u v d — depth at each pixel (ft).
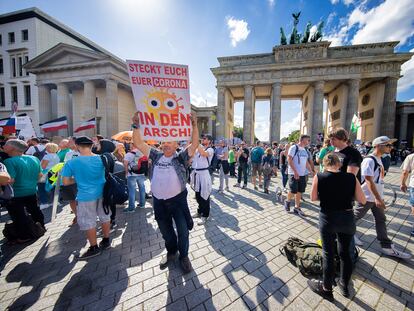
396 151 62.49
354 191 6.84
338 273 8.52
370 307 6.84
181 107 9.08
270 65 79.92
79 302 7.12
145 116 8.55
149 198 20.65
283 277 8.40
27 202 12.01
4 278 8.39
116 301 7.17
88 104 77.97
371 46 73.87
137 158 17.04
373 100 81.46
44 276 8.53
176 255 10.11
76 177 9.54
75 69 78.74
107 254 10.30
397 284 7.93
